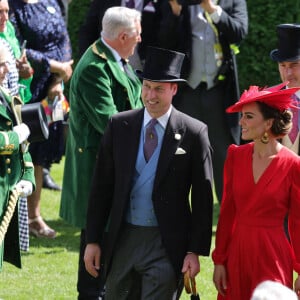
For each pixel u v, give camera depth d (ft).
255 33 152.46
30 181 75.82
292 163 66.80
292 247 67.82
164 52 68.64
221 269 68.74
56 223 115.55
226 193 68.74
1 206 72.38
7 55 74.43
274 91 66.18
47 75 104.22
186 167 69.00
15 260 76.38
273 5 151.12
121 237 69.92
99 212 71.10
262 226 66.95
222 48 109.60
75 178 82.48
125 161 69.36
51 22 105.09
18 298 86.94
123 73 81.76
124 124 70.18
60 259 99.91
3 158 72.74
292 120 73.87
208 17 108.58
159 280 68.39
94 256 71.00
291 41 75.36
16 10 103.96
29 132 74.59
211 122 111.04
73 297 87.86
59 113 104.42
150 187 69.00
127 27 81.05
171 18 107.76
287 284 66.85
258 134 66.69
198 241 68.59
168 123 69.15
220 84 110.42
